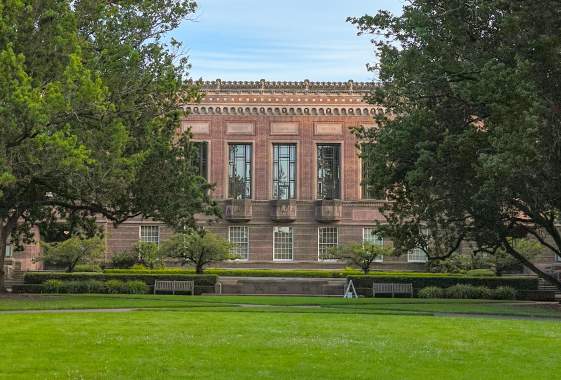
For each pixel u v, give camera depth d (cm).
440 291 4647
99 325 2038
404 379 1296
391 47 3553
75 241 5503
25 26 2981
